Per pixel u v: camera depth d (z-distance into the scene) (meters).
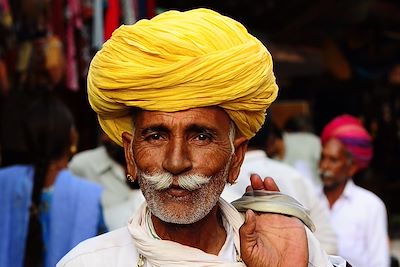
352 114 9.49
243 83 1.52
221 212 1.68
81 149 5.42
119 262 1.64
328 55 7.64
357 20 7.26
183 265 1.55
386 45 7.88
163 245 1.56
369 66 7.96
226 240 1.64
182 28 1.50
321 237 3.05
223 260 1.57
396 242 8.86
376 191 10.39
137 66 1.50
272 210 1.66
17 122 2.93
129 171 1.67
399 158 10.48
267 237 1.62
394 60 7.96
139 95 1.50
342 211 3.74
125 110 1.62
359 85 9.09
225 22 1.55
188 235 1.60
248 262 1.56
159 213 1.54
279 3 7.07
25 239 2.78
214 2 6.85
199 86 1.49
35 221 2.79
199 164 1.53
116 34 1.55
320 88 9.06
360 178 10.06
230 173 1.66
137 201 2.85
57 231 2.79
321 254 1.72
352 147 3.78
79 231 2.79
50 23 4.69
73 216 2.81
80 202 2.82
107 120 1.68
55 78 4.65
